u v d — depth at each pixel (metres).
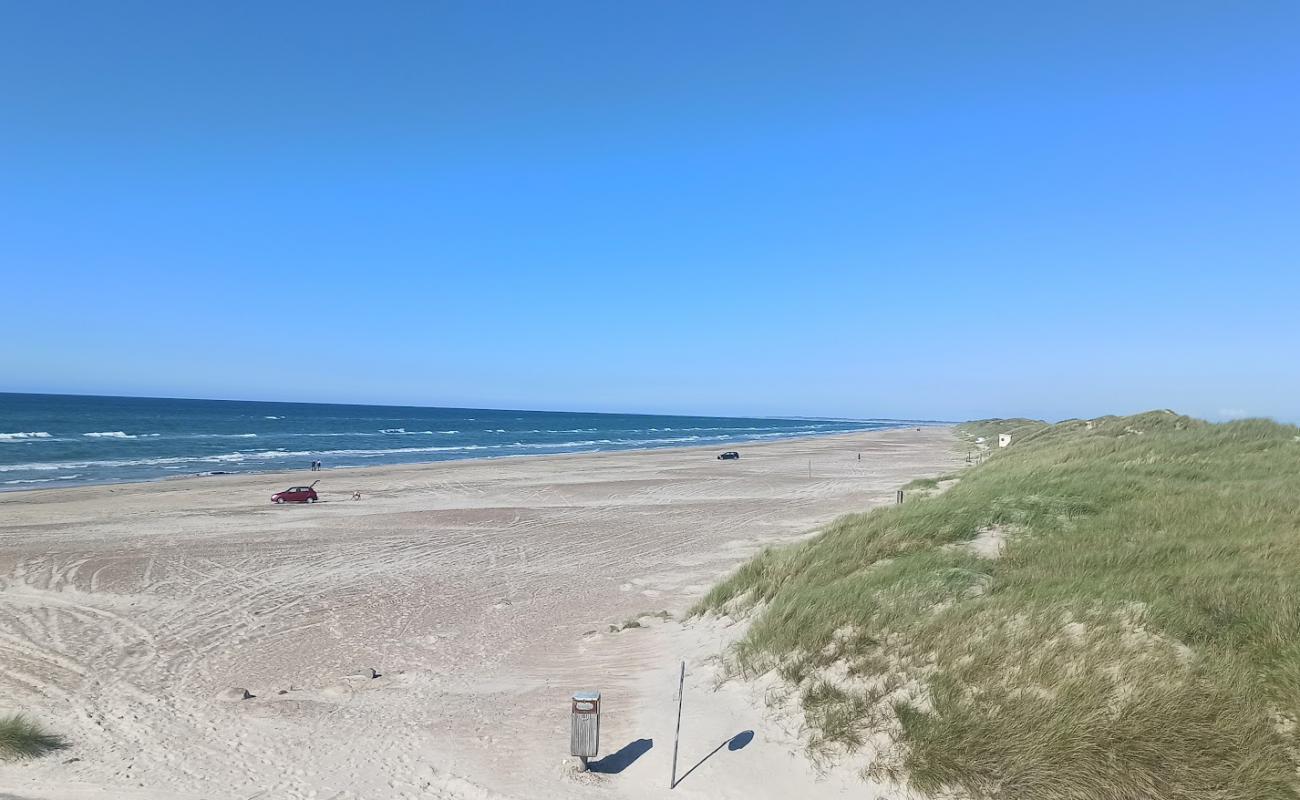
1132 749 5.92
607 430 142.75
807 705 7.70
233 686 10.61
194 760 7.94
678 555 21.39
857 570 11.82
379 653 12.30
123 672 11.18
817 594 10.30
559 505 32.69
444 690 10.33
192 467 52.16
